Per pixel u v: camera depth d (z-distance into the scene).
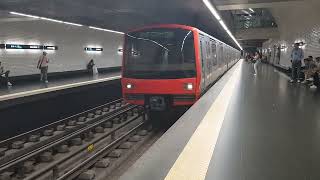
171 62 9.65
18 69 16.98
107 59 28.47
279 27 29.64
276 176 3.17
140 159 3.59
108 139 9.45
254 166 3.45
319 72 11.89
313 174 3.24
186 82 9.54
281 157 3.78
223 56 18.17
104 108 14.43
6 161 7.59
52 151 8.21
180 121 5.66
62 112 13.11
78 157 7.81
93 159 7.14
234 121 5.87
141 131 9.71
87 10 13.84
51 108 12.37
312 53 15.62
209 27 24.11
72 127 10.72
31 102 11.22
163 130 10.30
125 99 10.18
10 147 8.66
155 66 9.74
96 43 26.12
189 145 4.15
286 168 3.40
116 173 6.91
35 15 13.16
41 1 11.43
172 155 3.72
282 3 13.62
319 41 13.97
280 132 5.07
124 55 10.10
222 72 17.55
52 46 20.05
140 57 9.90
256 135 4.83
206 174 3.18
